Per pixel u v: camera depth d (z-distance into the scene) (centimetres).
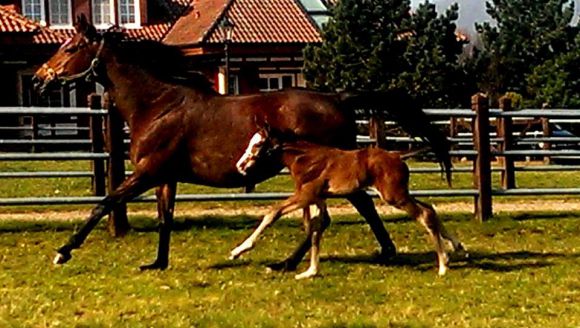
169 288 1044
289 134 1104
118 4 4350
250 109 1127
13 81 4038
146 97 1138
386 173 1085
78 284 1068
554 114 1583
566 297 997
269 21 4291
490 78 4253
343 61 3388
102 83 1154
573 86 3847
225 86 3938
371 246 1316
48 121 3634
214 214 1584
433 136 1184
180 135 1124
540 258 1228
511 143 1609
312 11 4581
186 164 1135
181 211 1634
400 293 1015
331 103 1139
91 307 958
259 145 1089
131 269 1155
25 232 1420
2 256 1256
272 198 1495
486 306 954
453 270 1139
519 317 915
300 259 1131
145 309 945
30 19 4194
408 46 3397
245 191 1716
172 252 1278
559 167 1662
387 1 3444
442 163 1199
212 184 1138
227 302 973
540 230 1460
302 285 1052
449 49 3522
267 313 921
